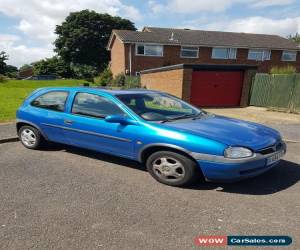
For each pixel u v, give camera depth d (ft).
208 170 13.24
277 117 39.42
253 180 15.17
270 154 13.73
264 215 11.65
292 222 11.14
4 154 19.30
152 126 14.58
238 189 14.06
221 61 101.40
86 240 9.82
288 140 24.48
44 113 18.98
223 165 12.85
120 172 16.20
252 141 13.60
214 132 13.88
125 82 91.86
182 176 13.97
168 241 9.85
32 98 20.21
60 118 18.03
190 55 99.86
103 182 14.78
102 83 115.44
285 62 106.22
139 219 11.22
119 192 13.61
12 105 45.42
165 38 100.12
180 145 13.60
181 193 13.57
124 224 10.85
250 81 52.75
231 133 14.01
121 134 15.40
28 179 15.05
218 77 52.21
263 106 50.83
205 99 52.54
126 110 15.58
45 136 19.31
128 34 101.09
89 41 191.01
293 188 14.24
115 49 111.45
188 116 16.48
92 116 16.79
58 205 12.26
